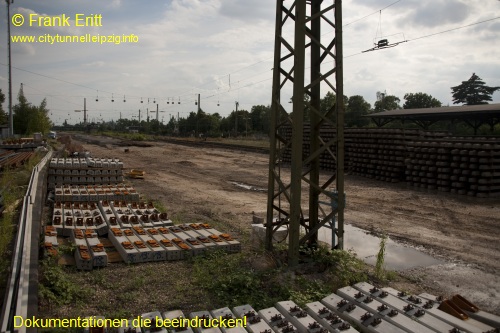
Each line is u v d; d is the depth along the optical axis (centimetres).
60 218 859
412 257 797
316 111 701
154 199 1396
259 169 2475
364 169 2025
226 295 568
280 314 464
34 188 1026
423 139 1725
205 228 876
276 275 630
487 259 783
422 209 1269
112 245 786
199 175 2192
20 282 461
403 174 1864
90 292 573
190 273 659
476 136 1952
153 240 751
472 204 1342
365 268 716
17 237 619
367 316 458
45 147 2858
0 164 1554
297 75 649
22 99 5631
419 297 523
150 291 589
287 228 786
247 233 932
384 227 1043
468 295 605
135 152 3881
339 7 666
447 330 428
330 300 518
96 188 1280
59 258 673
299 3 641
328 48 700
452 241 913
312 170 755
